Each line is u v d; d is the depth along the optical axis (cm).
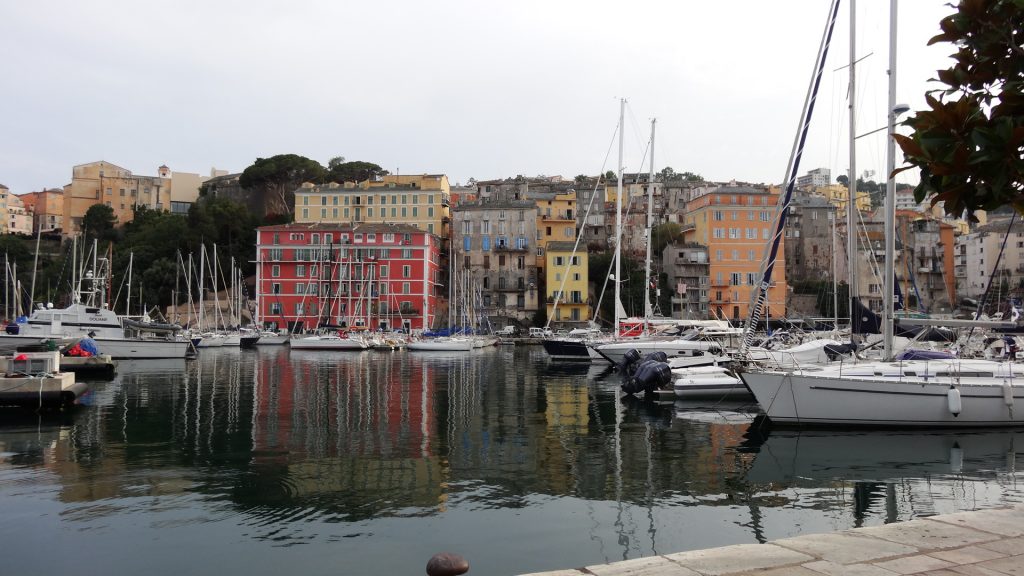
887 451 1869
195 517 1293
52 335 4997
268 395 3173
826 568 617
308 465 1705
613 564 640
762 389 2180
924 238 9825
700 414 2609
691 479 1586
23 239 12988
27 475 1599
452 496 1438
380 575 1030
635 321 5134
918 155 468
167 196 15350
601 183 13150
